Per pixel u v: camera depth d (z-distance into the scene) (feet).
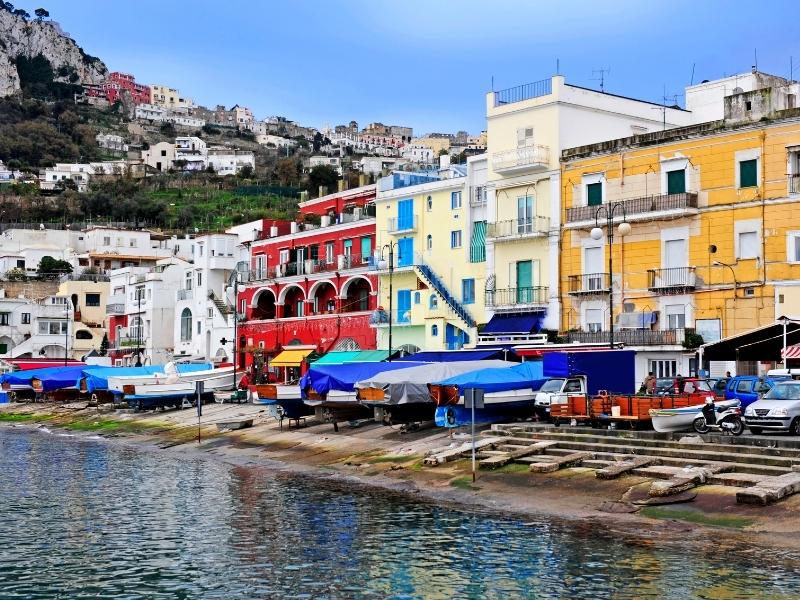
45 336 411.75
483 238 228.22
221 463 161.17
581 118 210.18
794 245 167.94
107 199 640.58
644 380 168.86
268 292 306.55
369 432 170.71
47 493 130.82
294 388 188.14
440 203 240.12
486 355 190.39
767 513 93.50
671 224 184.75
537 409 154.40
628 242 191.72
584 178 200.13
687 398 134.51
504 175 216.54
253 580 82.53
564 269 203.72
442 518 104.99
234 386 260.01
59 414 274.98
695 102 239.30
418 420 167.73
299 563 87.56
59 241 518.78
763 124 171.63
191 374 261.44
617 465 115.65
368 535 97.81
